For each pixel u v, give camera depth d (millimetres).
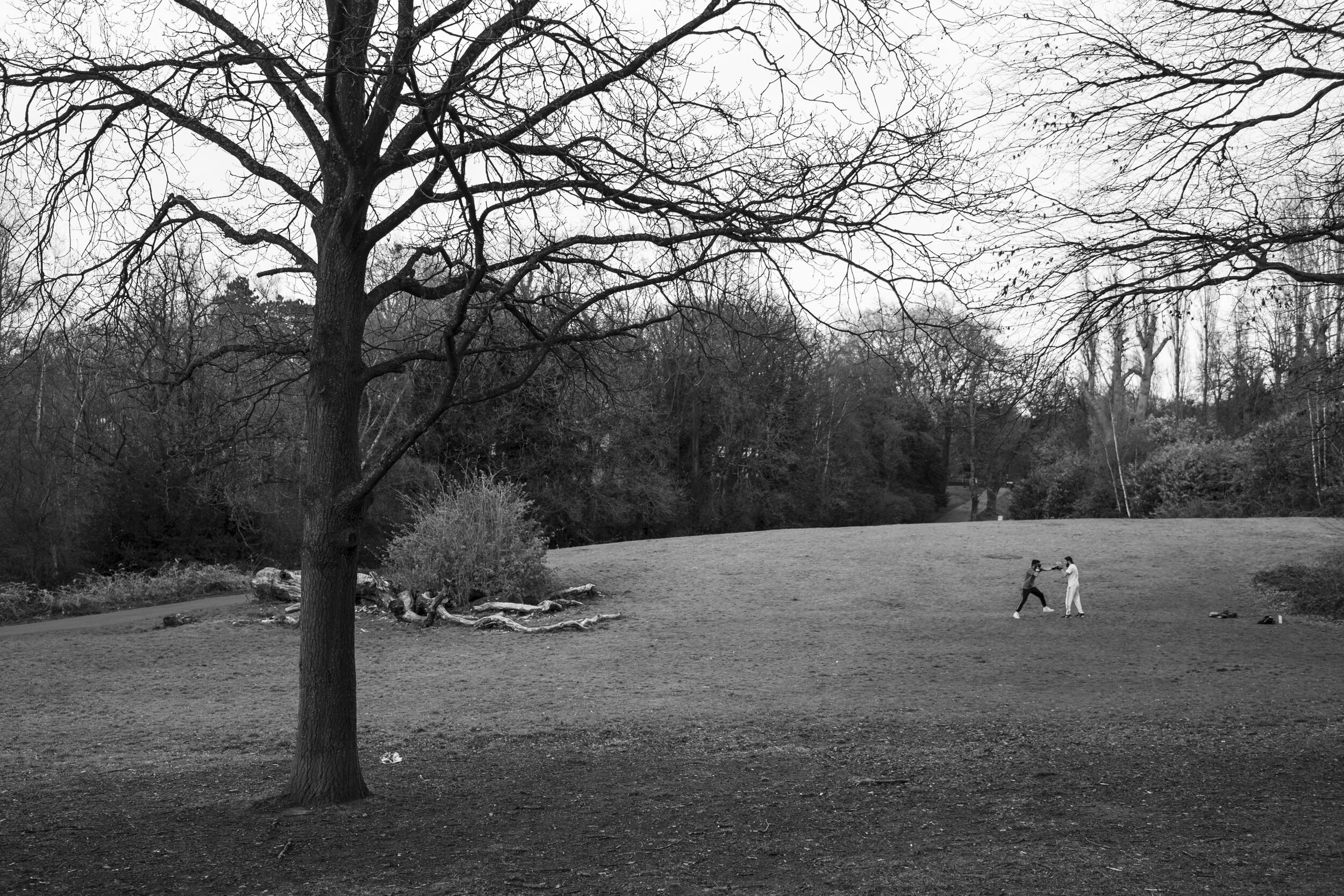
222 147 8039
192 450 11992
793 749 11367
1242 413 53500
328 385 7742
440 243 8602
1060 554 33438
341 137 7238
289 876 6324
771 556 34156
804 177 7324
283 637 22047
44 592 28391
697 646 21297
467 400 7535
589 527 51625
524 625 23969
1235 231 9492
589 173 7598
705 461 60312
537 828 7719
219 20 7547
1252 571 29750
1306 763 9641
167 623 23953
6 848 6988
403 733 12633
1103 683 16219
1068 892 5918
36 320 8352
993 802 8414
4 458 30062
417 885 6176
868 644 21109
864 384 57656
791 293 7926
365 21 7195
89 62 7809
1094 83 9820
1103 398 56000
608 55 7273
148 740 12305
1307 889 5848
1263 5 9500
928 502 71312
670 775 9961
